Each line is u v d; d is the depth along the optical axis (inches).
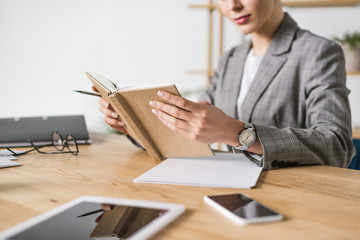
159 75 134.3
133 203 19.5
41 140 41.6
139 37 134.5
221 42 92.4
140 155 36.4
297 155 30.2
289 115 45.5
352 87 101.0
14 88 150.3
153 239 15.6
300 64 44.5
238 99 53.3
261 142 29.5
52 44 144.5
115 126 38.8
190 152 32.3
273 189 24.0
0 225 17.4
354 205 20.8
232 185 24.3
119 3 135.1
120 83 139.9
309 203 21.0
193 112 27.1
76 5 140.0
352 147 35.6
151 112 29.7
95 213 17.8
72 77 145.2
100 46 139.8
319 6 85.4
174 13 128.6
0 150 37.7
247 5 43.9
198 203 20.9
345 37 78.4
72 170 29.5
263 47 51.6
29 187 24.2
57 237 14.8
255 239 15.8
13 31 146.5
